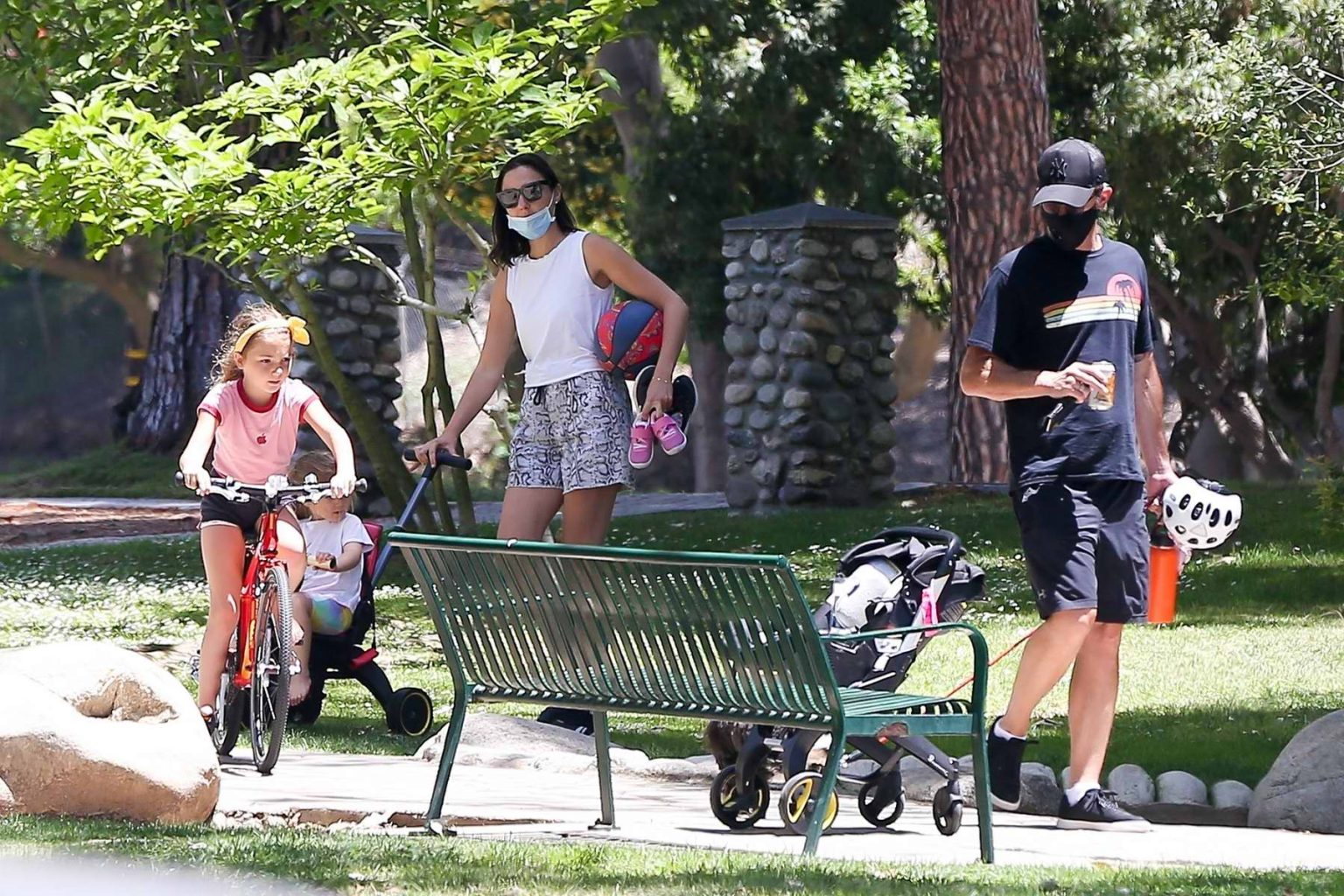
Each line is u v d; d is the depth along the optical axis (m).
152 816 15.79
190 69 36.28
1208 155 66.00
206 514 20.80
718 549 44.94
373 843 14.33
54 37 35.03
